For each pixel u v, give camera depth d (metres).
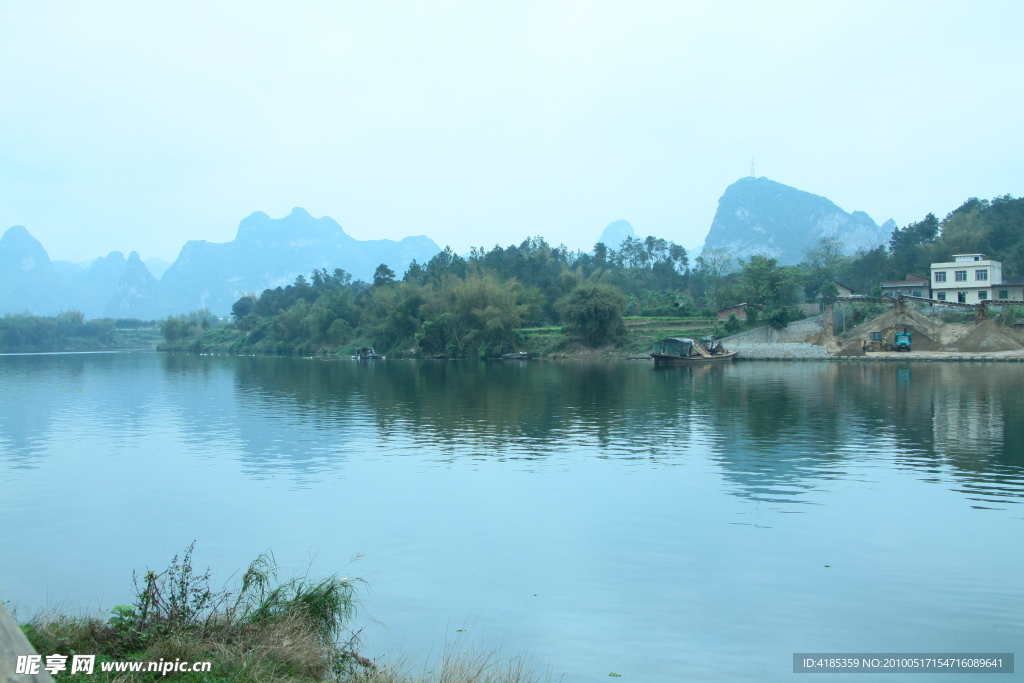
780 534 16.64
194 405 45.12
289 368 92.44
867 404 39.78
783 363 81.00
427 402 45.03
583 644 11.15
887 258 134.62
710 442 28.55
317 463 25.39
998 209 131.75
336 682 9.02
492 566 14.68
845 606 12.60
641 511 18.66
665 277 181.38
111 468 24.83
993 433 29.52
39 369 93.94
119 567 14.90
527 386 56.34
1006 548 15.47
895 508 18.58
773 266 114.12
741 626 11.82
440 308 119.19
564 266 158.12
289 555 15.48
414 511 18.91
